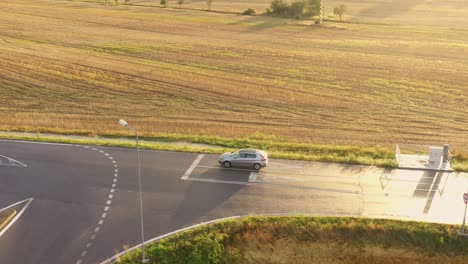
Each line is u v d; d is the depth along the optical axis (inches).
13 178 1604.3
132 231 1315.2
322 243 1314.0
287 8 5260.8
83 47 3585.1
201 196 1492.4
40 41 3700.8
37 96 2554.1
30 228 1325.0
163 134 2028.8
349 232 1332.4
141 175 1628.9
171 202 1456.7
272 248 1299.2
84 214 1395.2
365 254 1289.4
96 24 4436.5
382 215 1392.7
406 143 2017.7
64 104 2448.3
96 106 2425.0
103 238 1283.2
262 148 1905.8
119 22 4574.3
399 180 1606.8
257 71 3115.2
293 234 1331.2
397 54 3705.7
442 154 1731.1
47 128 2089.1
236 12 5418.3
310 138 2053.4
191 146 1904.5
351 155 1808.6
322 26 4768.7
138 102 2495.1
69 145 1884.8
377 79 2997.0
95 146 1876.2
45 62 3139.8
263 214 1395.2
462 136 2113.7
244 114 2352.4
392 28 4852.4
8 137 1945.1
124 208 1425.9
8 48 3437.5
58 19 4566.9
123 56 3373.5
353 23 5088.6
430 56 3659.0
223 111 2388.0
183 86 2760.8
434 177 1626.5
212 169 1678.2
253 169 1674.5
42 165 1702.8
